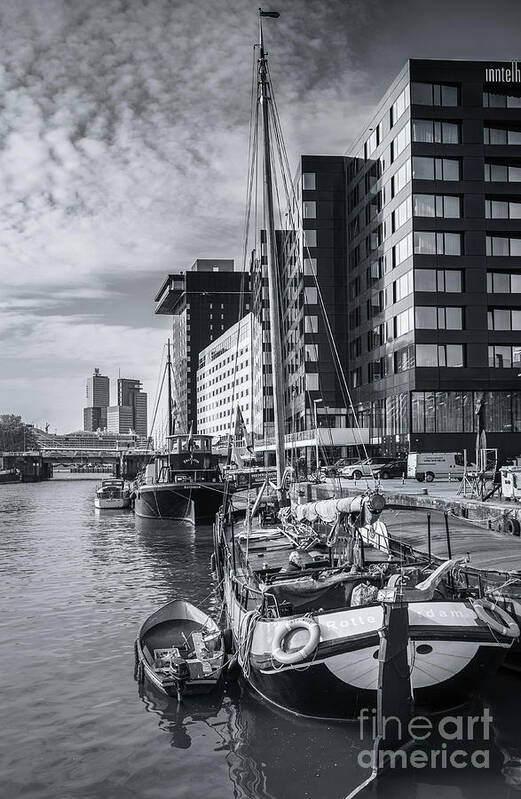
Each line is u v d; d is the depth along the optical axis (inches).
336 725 464.1
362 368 2856.8
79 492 4242.1
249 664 505.7
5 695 537.3
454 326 2294.5
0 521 2124.8
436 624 435.5
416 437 2285.9
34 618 780.0
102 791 387.9
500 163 2353.6
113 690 546.3
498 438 2298.2
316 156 3117.6
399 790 386.9
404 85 2363.4
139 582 1003.3
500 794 380.8
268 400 3659.0
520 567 647.1
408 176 2331.4
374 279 2696.9
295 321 3134.8
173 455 2058.3
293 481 899.4
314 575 557.6
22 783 398.3
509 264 2316.7
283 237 3329.2
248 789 386.6
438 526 974.4
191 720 484.4
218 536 1010.7
